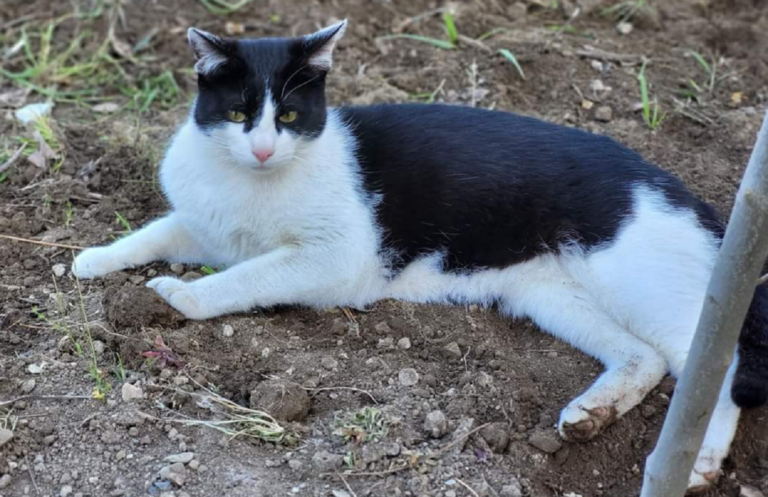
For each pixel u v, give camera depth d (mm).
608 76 1746
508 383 1361
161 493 1259
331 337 1410
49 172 1601
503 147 1427
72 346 1375
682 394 1179
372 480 1277
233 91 1363
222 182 1406
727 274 1143
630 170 1418
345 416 1321
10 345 1385
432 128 1440
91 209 1559
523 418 1338
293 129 1377
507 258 1425
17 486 1269
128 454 1289
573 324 1400
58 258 1487
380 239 1424
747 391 1306
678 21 1863
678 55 1792
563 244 1407
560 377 1380
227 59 1356
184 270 1483
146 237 1472
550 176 1411
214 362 1368
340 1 1890
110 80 1787
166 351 1357
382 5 1886
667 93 1727
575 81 1735
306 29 1844
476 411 1336
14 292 1440
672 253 1366
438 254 1433
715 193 1567
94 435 1300
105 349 1375
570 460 1318
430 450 1300
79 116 1720
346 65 1780
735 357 1323
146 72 1796
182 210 1442
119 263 1463
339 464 1283
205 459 1286
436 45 1805
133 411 1314
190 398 1329
